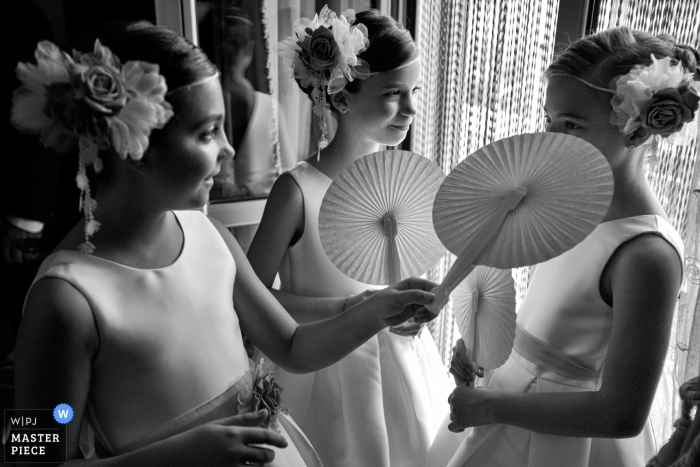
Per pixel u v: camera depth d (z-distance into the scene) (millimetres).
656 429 1045
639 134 759
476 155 714
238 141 1654
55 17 1337
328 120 1723
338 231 958
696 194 911
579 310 833
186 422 755
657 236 764
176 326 751
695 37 985
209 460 668
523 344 906
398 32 1070
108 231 739
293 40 1130
